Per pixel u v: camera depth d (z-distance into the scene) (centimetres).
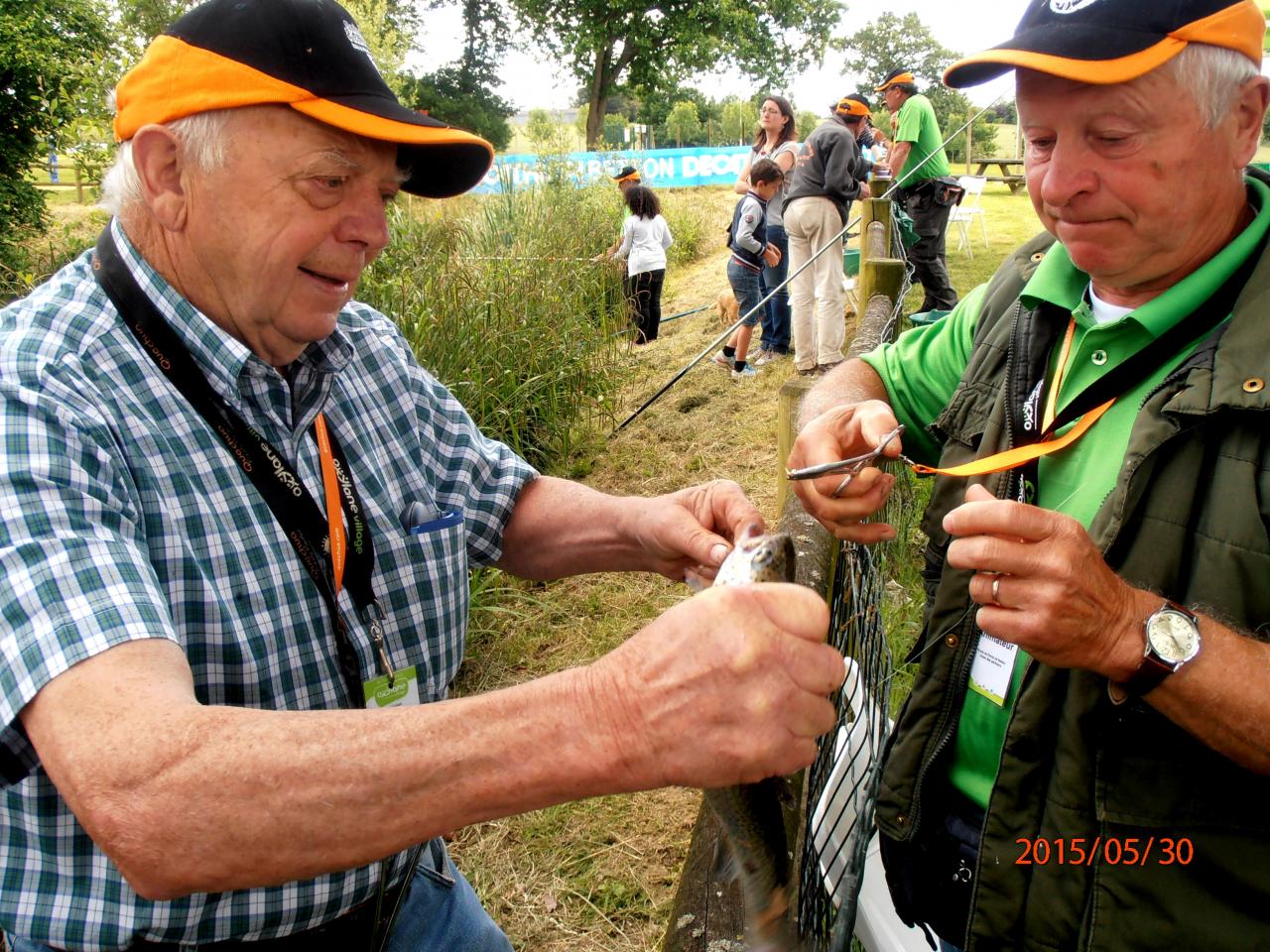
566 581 500
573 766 102
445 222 739
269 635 138
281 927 142
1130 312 139
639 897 304
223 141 126
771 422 691
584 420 727
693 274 1443
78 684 105
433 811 104
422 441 178
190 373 135
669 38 3253
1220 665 116
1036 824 142
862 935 203
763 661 96
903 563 401
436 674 169
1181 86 124
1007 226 1449
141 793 101
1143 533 129
